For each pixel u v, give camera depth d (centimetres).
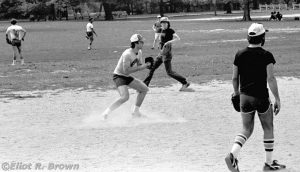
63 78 2539
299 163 1023
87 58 3538
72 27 8638
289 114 1554
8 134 1349
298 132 1309
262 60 959
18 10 14038
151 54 3622
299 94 1917
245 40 4809
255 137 1255
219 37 5331
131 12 15938
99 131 1368
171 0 15425
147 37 5584
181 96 1942
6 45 4953
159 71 2742
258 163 1028
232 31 6331
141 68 1502
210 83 2262
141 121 1495
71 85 2297
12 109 1741
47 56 3762
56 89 2192
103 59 3447
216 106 1722
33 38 5928
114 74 1529
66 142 1243
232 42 4619
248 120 970
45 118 1573
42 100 1917
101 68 2925
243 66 969
